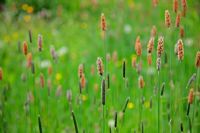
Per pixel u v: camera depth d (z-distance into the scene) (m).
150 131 2.06
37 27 3.80
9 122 2.19
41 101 2.31
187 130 1.87
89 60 2.93
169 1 3.37
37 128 2.13
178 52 1.53
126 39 3.18
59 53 2.98
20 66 2.85
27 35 3.51
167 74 2.28
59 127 2.20
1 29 3.68
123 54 2.92
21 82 2.55
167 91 2.18
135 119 2.14
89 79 2.54
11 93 2.41
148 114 2.19
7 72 2.75
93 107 2.21
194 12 3.08
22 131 2.17
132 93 2.37
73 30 3.70
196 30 2.92
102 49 3.05
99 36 3.42
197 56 1.62
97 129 2.08
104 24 1.64
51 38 3.46
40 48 1.77
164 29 2.84
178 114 1.85
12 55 3.05
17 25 3.83
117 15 3.67
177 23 1.65
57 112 2.17
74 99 2.41
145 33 3.18
